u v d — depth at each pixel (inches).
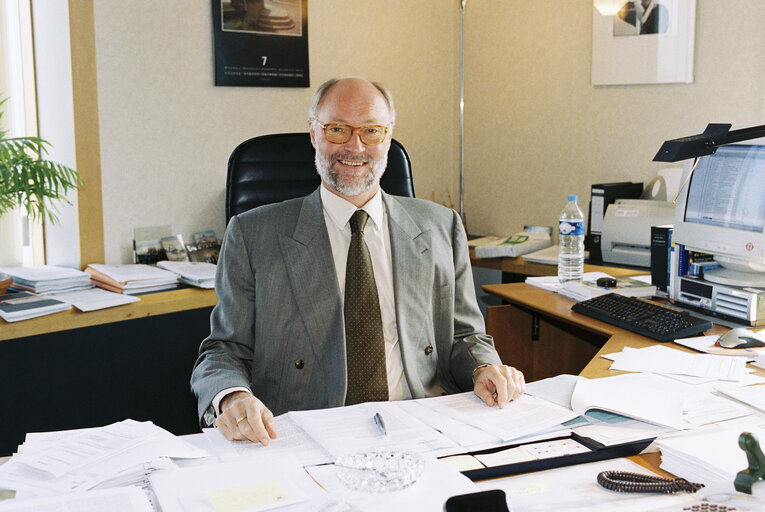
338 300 66.7
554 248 123.5
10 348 90.3
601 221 117.6
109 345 98.7
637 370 65.6
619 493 43.9
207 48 120.6
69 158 110.1
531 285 101.6
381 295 69.0
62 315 94.2
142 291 105.3
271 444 51.4
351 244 68.4
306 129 134.3
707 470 44.3
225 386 59.7
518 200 146.3
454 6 153.3
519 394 59.1
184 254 119.3
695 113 115.6
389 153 97.4
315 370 66.9
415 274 69.6
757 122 108.0
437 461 47.5
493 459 48.4
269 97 128.8
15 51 112.0
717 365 65.7
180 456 48.2
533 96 140.6
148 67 114.3
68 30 105.7
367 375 66.3
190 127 119.9
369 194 70.5
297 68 130.7
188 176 120.7
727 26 110.0
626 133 125.8
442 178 156.9
